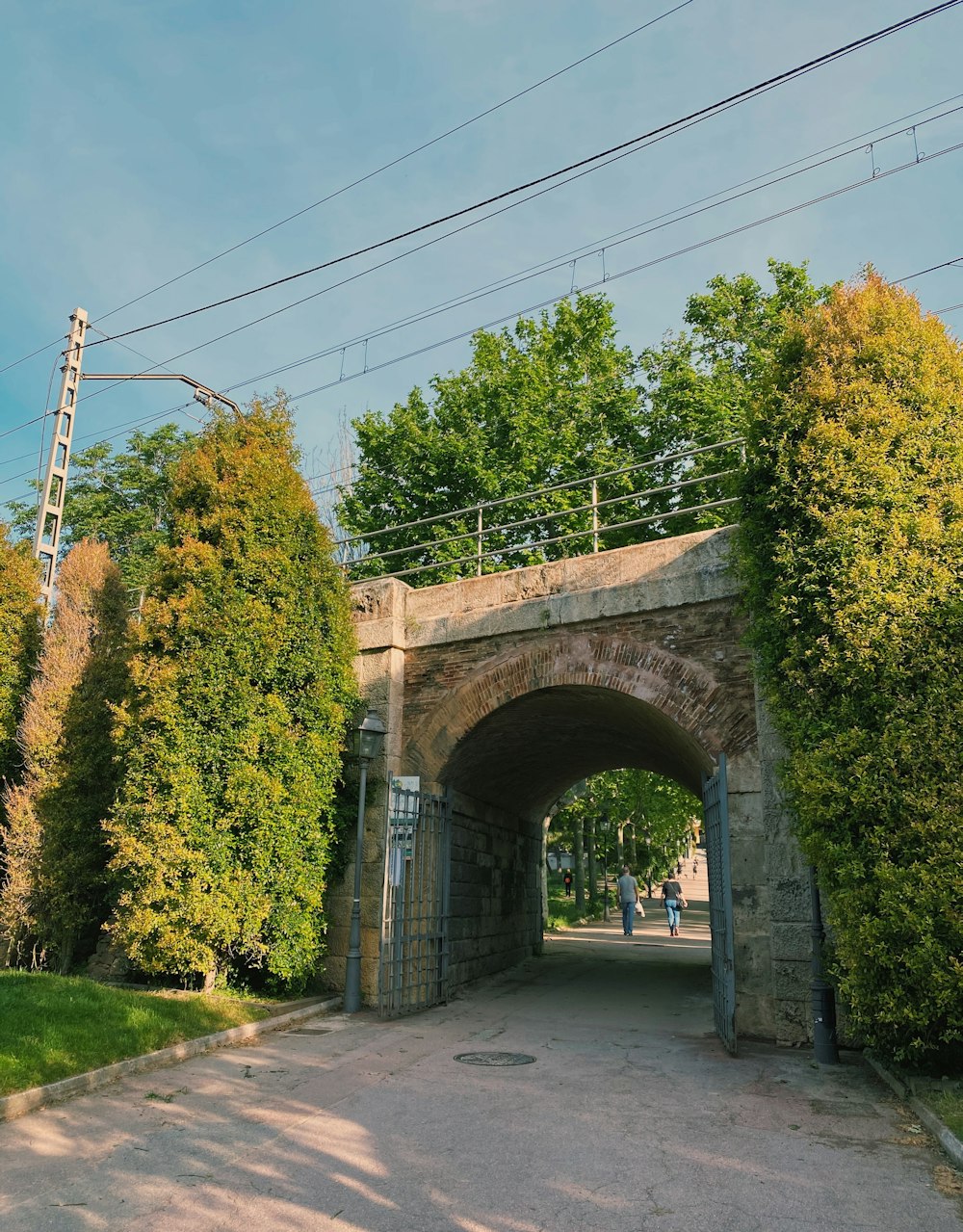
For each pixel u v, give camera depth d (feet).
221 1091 24.57
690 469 73.92
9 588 53.26
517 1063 28.14
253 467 39.81
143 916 34.68
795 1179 17.85
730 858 30.12
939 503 28.04
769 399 32.01
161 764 35.83
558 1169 18.42
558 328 87.35
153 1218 16.17
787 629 29.43
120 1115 22.22
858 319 31.17
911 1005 23.85
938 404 29.43
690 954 66.69
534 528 77.46
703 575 35.40
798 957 30.30
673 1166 18.54
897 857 25.36
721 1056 29.01
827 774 26.76
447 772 42.73
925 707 25.95
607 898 108.68
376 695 42.57
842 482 29.01
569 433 77.77
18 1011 27.99
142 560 99.81
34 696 47.65
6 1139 20.36
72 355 62.44
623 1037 32.58
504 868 55.47
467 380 83.20
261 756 36.91
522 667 39.60
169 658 37.06
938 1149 19.63
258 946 35.47
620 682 36.65
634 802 102.12
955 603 26.58
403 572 44.47
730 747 33.42
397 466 79.97
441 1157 19.22
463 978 46.47
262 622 37.65
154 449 110.22
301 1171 18.43
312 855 37.58
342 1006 37.86
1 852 48.60
